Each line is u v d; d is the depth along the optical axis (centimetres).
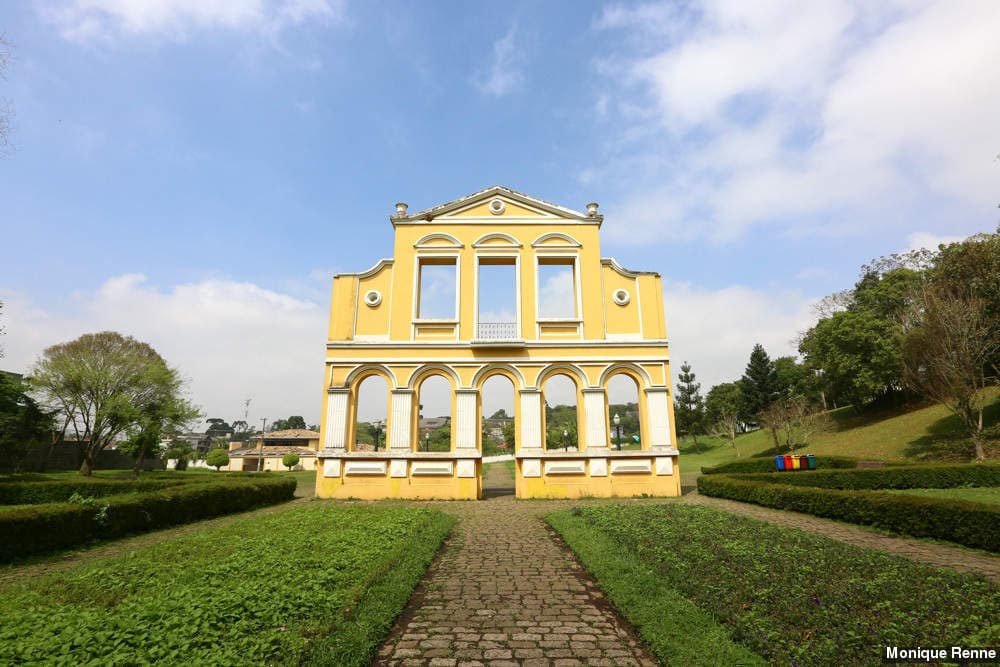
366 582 748
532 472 1964
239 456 6359
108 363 4069
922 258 4806
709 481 1956
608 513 1374
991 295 3138
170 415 4150
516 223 2209
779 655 495
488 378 2097
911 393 4619
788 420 4841
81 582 771
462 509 1664
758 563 811
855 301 5222
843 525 1281
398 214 2212
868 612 588
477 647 578
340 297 2123
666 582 749
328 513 1441
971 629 544
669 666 507
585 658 548
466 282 2145
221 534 1151
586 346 2069
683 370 6925
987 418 3394
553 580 835
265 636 553
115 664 478
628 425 6381
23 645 514
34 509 1086
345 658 521
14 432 3862
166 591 704
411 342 2058
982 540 994
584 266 2175
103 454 5219
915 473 1844
